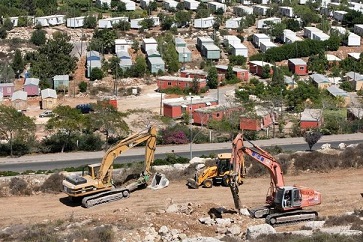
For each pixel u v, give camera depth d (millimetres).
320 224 42625
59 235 42781
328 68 130625
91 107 91250
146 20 159375
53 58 122312
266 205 47625
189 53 134750
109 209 51406
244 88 111625
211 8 180125
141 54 136125
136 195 54969
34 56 127938
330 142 76062
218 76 119312
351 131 82812
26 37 150125
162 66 126188
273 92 104750
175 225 44062
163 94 112250
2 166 68125
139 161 66312
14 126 74062
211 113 88188
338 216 44438
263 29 158625
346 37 144875
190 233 42750
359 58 132250
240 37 150250
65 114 77625
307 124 84562
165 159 66062
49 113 96125
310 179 58062
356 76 117938
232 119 84562
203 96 104625
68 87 113438
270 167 46625
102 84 118000
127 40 144125
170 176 59500
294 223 45500
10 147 73062
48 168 66938
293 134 81812
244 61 134875
